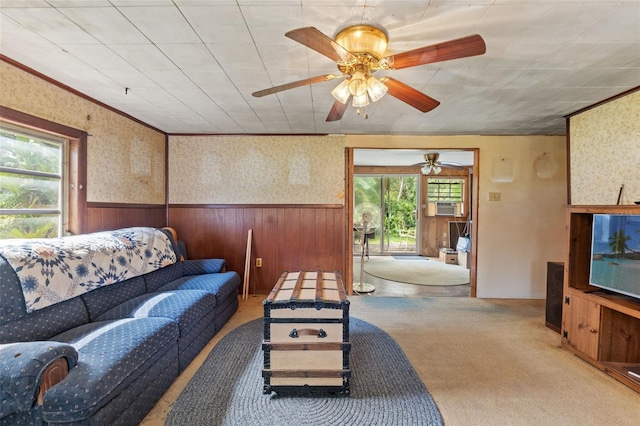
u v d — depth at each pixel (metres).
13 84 2.05
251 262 4.09
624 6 1.43
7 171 2.13
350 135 4.04
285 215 4.07
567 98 2.65
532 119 3.30
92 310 2.09
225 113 3.16
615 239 2.21
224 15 1.53
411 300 3.88
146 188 3.61
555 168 4.01
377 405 1.82
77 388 1.31
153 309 2.19
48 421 1.29
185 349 2.21
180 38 1.75
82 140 2.64
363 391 1.96
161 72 2.19
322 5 1.44
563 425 1.67
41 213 2.39
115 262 2.36
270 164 4.06
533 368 2.25
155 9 1.48
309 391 1.92
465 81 2.31
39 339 1.70
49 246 1.96
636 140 2.43
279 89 1.81
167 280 2.99
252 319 3.19
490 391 1.97
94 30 1.67
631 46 1.80
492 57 1.93
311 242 4.08
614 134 2.61
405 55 1.49
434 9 1.46
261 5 1.45
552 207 4.02
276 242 4.08
